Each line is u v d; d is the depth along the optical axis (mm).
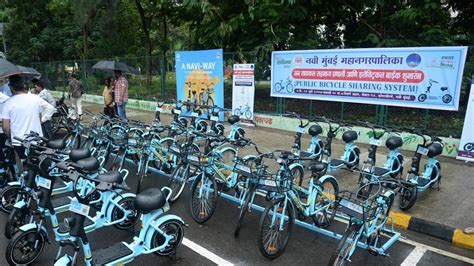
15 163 6160
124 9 23281
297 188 4598
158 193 3867
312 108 10641
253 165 5008
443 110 8438
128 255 3734
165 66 14719
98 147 7188
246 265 4113
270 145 9133
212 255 4316
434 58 7941
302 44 12477
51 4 24516
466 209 5383
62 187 5270
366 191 4594
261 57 11406
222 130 9609
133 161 6812
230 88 12094
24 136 5137
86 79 19469
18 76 5371
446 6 12367
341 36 14539
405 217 5090
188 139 6375
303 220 4902
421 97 8258
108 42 23516
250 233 4859
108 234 4773
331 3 13211
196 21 16469
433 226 4852
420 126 8875
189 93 13008
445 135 8273
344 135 7012
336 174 7086
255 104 11711
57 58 27219
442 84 7934
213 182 5078
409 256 4344
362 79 9086
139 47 25562
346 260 3666
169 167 6633
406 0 12586
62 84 21094
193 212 5191
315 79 9969
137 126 7191
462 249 4543
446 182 6496
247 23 12453
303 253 4387
